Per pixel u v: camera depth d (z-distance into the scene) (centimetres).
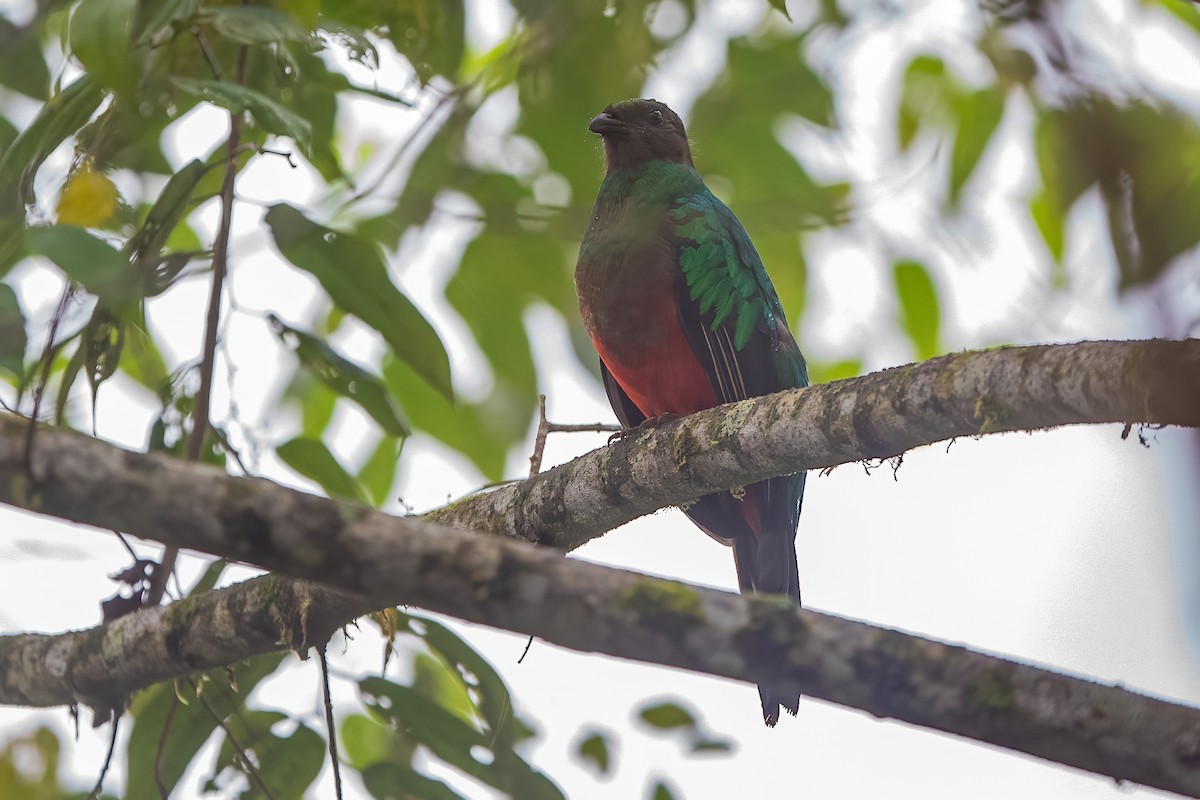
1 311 745
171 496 616
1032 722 589
